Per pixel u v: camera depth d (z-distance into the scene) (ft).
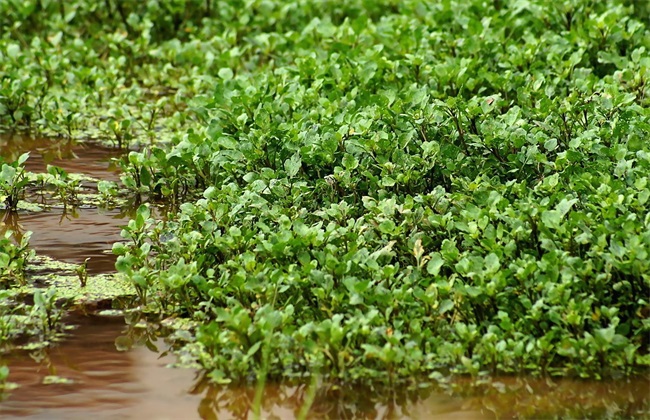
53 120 42.75
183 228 29.12
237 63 47.80
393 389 22.68
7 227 32.71
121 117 43.42
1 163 35.63
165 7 56.44
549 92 36.17
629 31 41.47
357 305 24.48
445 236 27.55
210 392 22.77
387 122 32.78
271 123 34.06
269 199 30.40
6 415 21.72
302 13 53.57
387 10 54.75
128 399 22.48
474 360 23.16
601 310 23.50
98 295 27.63
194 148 34.42
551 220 25.61
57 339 25.29
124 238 31.83
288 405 22.33
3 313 26.45
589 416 21.77
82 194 35.99
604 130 30.96
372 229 27.53
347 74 38.68
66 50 51.06
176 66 51.42
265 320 23.27
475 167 30.91
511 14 45.55
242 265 26.55
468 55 42.11
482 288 24.20
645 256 24.07
